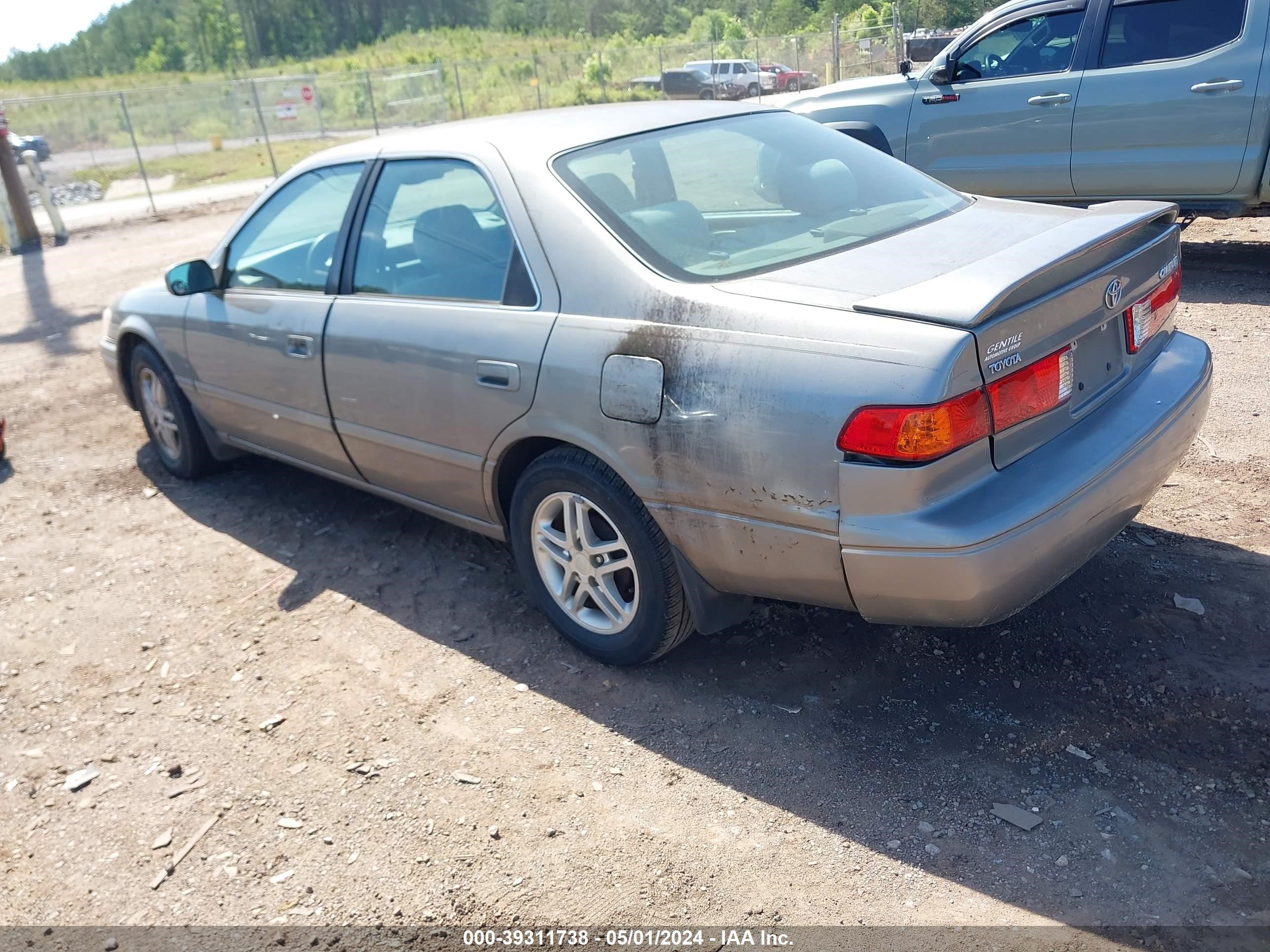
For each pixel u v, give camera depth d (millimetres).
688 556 2824
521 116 3701
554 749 2885
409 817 2670
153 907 2467
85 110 30656
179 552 4344
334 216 3832
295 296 3930
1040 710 2832
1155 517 3770
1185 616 3164
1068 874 2289
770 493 2529
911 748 2734
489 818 2641
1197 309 6176
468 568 3994
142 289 5035
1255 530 3604
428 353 3307
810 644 3238
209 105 29375
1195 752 2621
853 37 28438
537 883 2420
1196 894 2207
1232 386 4883
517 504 3242
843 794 2596
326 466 4137
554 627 3389
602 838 2537
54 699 3355
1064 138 6922
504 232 3178
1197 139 6406
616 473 2916
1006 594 2430
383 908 2393
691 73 32719
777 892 2326
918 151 7641
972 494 2398
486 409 3160
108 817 2787
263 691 3297
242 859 2586
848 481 2383
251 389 4227
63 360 7641
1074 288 2557
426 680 3279
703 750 2814
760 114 3688
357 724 3078
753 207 3129
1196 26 6344
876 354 2348
